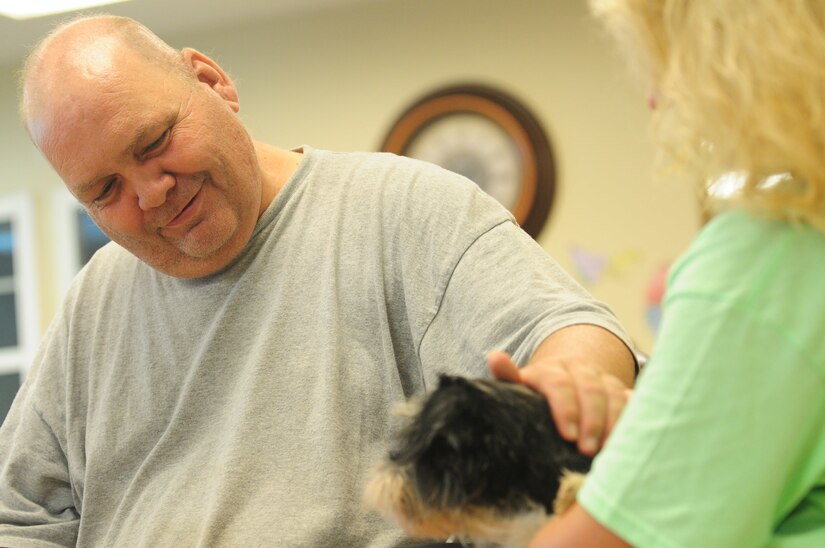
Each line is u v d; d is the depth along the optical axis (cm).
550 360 79
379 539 108
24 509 130
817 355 57
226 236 117
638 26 66
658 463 58
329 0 376
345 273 118
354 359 115
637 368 96
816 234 60
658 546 57
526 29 352
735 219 62
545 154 343
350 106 381
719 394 58
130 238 118
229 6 380
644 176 332
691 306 60
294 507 107
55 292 441
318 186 125
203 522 109
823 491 61
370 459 111
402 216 118
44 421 132
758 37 59
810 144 59
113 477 123
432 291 114
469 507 63
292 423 112
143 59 116
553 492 64
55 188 439
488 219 114
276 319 117
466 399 65
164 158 112
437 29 367
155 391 123
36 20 379
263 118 395
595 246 337
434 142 360
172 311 124
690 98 63
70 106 112
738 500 57
